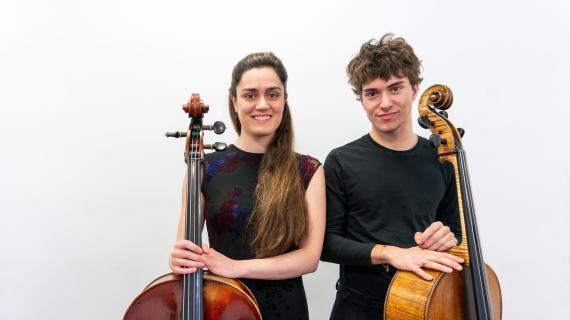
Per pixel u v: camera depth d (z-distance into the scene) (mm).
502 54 1424
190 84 1391
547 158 1422
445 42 1430
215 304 816
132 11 1366
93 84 1356
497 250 1431
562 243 1423
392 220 1030
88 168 1356
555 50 1416
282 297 981
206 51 1393
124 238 1372
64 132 1348
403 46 1022
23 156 1333
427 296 801
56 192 1346
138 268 1379
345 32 1418
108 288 1368
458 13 1427
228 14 1396
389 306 866
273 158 1023
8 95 1326
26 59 1332
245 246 990
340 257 991
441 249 898
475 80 1430
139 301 810
